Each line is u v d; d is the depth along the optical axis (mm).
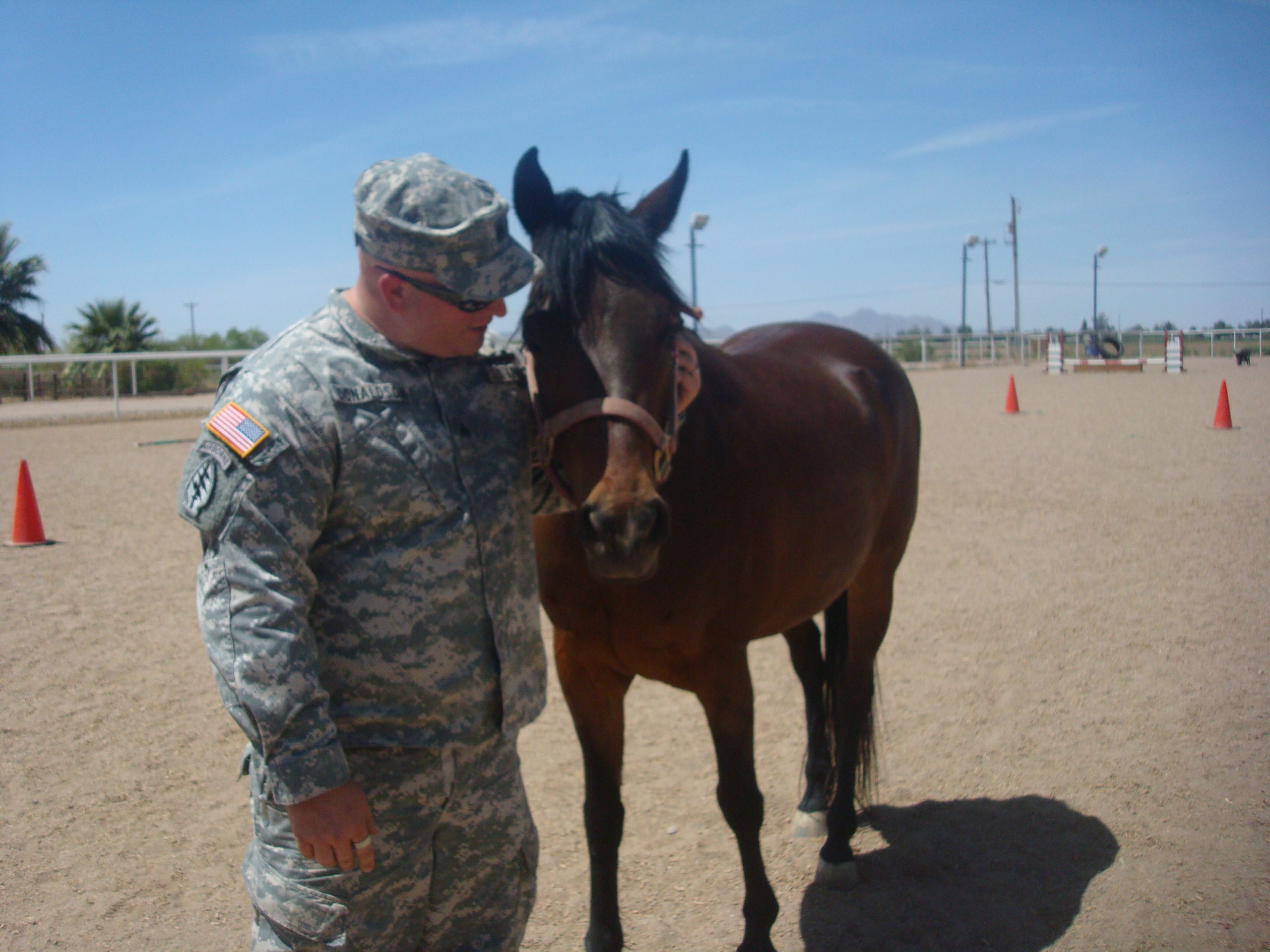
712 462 2205
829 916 2621
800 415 2643
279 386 1434
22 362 17250
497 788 1637
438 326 1525
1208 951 2340
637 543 1725
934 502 8117
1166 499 7742
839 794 2844
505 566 1608
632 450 1781
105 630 5020
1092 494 8109
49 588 5828
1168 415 13609
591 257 1859
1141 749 3398
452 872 1613
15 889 2709
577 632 2258
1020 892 2656
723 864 2879
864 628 3139
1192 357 34844
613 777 2383
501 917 1677
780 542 2408
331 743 1395
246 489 1378
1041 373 27203
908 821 3072
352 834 1413
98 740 3709
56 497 8984
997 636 4672
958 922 2543
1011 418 14188
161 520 7914
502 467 1631
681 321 1969
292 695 1364
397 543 1502
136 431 15539
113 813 3148
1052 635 4645
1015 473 9320
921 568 6004
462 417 1582
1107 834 2895
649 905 2678
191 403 23109
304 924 1503
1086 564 5902
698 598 2174
